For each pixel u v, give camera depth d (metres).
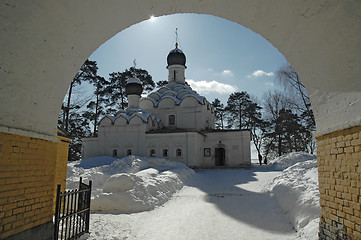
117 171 19.09
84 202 6.38
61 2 4.07
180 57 36.28
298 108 30.39
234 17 5.41
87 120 42.81
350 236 3.99
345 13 3.65
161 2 5.10
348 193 4.07
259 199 11.13
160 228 7.42
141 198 10.18
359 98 3.80
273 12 4.73
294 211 7.72
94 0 4.42
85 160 26.52
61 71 4.95
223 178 18.55
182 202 11.25
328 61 4.37
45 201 4.77
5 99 3.89
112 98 44.09
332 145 4.59
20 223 4.08
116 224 7.55
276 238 6.55
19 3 3.61
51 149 5.07
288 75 29.64
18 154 4.12
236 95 47.22
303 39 4.67
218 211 9.35
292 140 40.34
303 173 11.61
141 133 29.11
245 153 29.02
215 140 30.06
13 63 3.93
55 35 4.42
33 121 4.57
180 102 31.73
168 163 21.84
